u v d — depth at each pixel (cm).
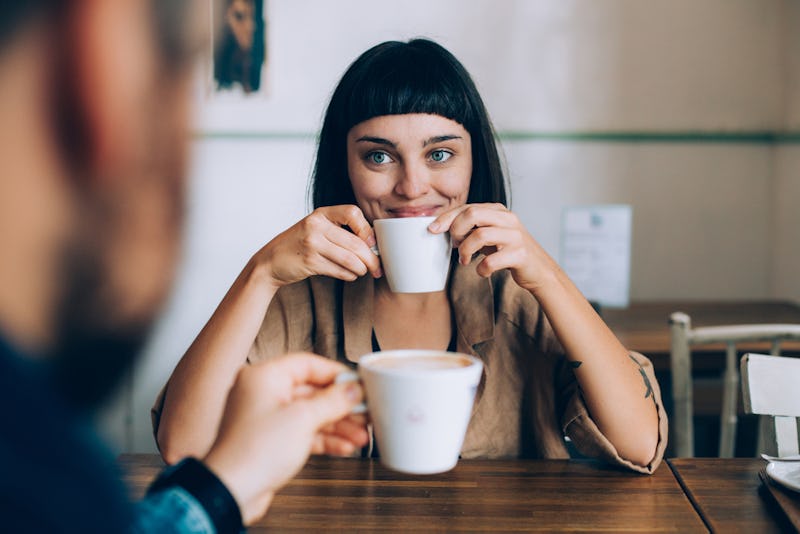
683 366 161
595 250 280
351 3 306
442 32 309
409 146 111
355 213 102
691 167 313
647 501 88
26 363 28
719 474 96
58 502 27
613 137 312
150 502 47
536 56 309
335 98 118
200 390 98
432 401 60
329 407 55
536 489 91
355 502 87
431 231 95
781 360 109
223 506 48
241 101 309
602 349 100
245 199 313
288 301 123
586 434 101
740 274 317
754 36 306
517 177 314
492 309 119
